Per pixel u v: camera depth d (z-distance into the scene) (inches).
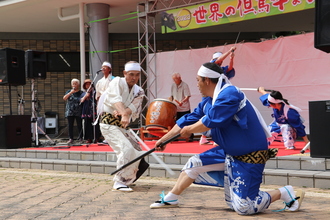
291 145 244.7
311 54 305.1
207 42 531.2
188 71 365.4
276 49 321.1
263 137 129.9
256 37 530.0
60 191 182.9
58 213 139.6
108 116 183.2
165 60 374.0
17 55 321.7
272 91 244.1
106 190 183.5
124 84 181.3
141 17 386.0
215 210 138.9
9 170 267.0
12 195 175.8
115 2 412.2
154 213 136.5
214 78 130.3
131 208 145.6
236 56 340.2
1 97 533.3
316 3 154.6
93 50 419.8
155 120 314.2
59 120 531.8
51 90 535.2
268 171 189.0
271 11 309.6
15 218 133.8
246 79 336.8
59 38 535.5
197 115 138.4
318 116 187.8
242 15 321.4
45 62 339.9
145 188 187.5
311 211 134.4
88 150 280.7
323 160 187.0
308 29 510.0
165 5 400.5
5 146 308.8
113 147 184.1
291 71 315.0
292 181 181.8
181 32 527.5
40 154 286.8
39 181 214.8
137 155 181.9
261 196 129.5
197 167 138.6
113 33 534.3
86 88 345.1
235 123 128.3
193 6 343.0
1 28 510.6
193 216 130.4
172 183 199.8
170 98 339.6
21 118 319.6
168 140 136.7
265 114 328.5
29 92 533.3
